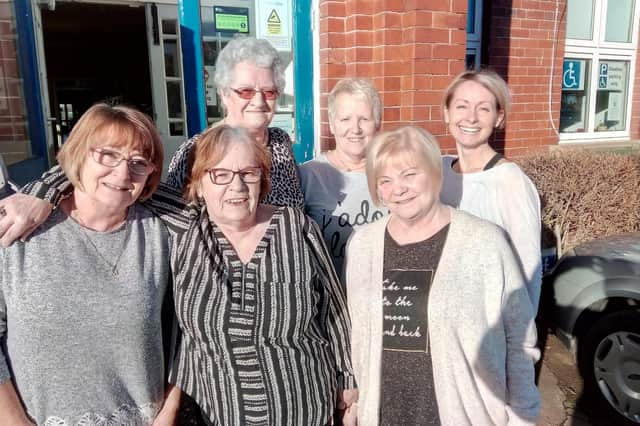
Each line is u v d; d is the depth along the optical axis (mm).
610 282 2977
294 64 4352
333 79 4246
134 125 1542
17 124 4047
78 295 1490
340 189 2295
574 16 6242
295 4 4270
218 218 1690
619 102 6801
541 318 3844
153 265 1642
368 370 1739
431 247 1713
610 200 4320
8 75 3906
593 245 3301
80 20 7309
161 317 1727
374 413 1717
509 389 1712
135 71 10617
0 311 1487
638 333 2826
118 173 1512
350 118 2266
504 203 2082
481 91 2182
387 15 3928
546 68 5664
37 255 1484
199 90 4113
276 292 1658
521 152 5684
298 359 1669
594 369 3014
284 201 2168
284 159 2262
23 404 1515
